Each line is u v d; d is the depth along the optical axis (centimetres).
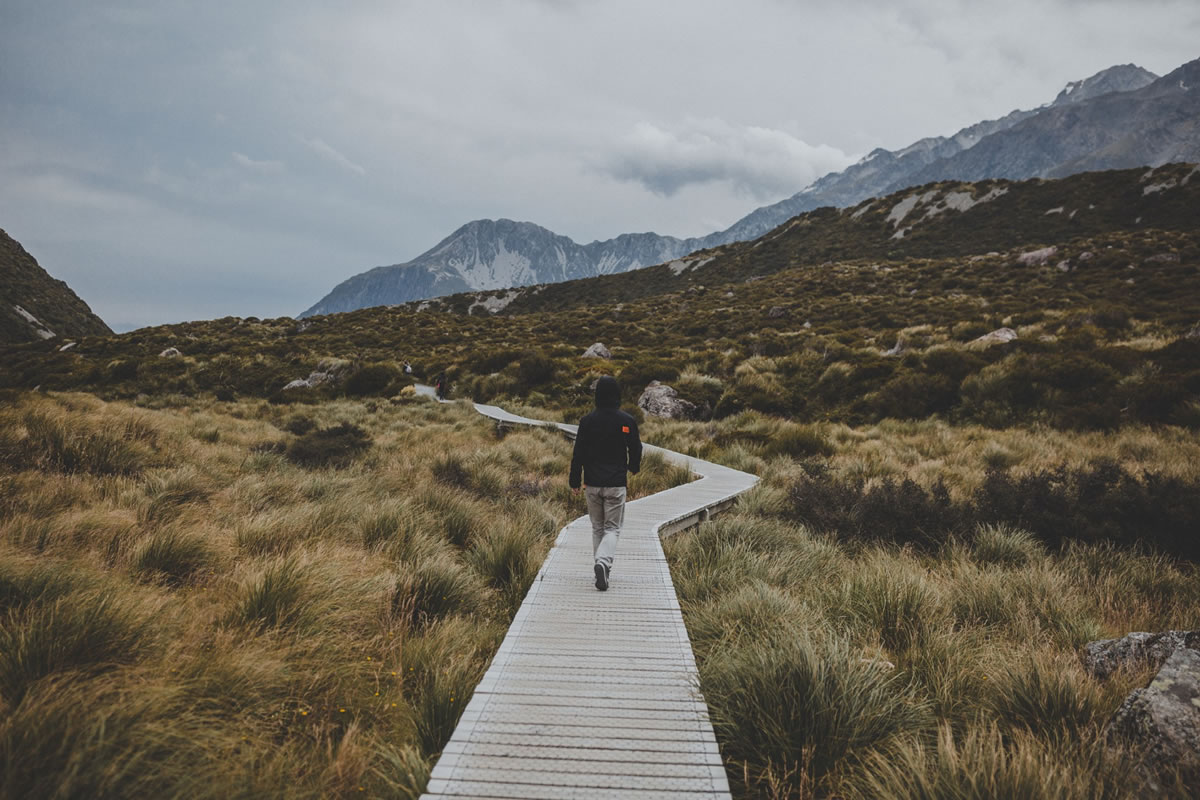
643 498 932
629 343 4322
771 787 254
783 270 8144
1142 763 243
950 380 1869
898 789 228
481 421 2138
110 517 545
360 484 920
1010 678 318
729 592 504
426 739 288
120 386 3164
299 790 228
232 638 320
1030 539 694
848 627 419
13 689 248
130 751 210
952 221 8481
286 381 3366
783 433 1598
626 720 295
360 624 396
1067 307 3297
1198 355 1598
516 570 565
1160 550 670
